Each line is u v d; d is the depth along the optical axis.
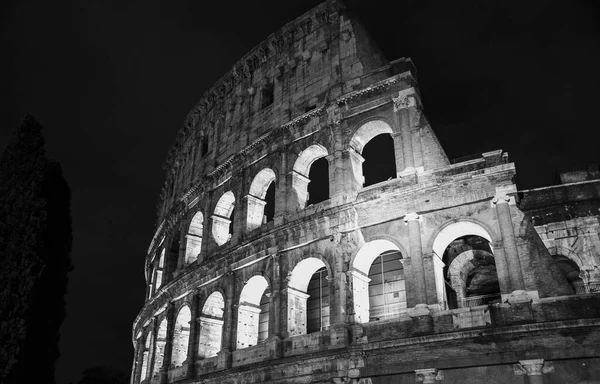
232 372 41.44
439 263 36.62
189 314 54.88
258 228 47.19
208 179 57.16
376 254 39.94
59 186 35.47
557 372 28.72
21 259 31.36
